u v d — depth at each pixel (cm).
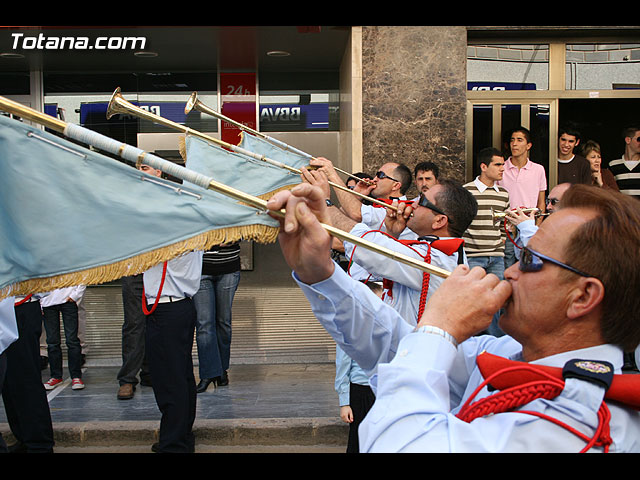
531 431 129
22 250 166
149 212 166
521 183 760
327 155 996
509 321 152
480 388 142
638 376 134
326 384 645
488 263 655
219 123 991
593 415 129
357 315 187
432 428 134
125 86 991
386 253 164
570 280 141
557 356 143
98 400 607
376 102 796
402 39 793
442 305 150
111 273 166
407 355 146
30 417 450
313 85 992
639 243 138
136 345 612
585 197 144
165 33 830
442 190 329
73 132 159
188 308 459
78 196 166
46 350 730
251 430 518
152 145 991
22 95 991
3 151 164
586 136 855
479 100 825
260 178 452
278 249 927
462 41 793
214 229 167
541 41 827
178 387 450
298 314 843
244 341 777
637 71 830
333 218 374
